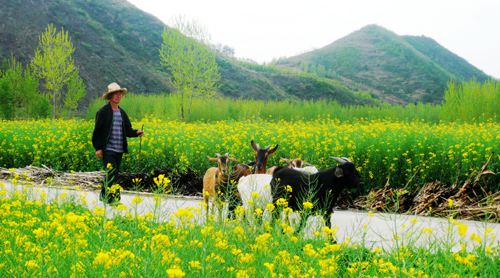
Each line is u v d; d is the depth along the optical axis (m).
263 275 5.05
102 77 74.25
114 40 89.12
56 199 8.54
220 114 35.84
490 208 10.27
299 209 8.02
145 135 15.74
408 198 11.55
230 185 9.02
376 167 13.80
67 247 5.27
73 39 78.88
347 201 12.00
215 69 38.72
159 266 4.72
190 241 5.58
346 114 34.50
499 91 27.39
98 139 10.45
